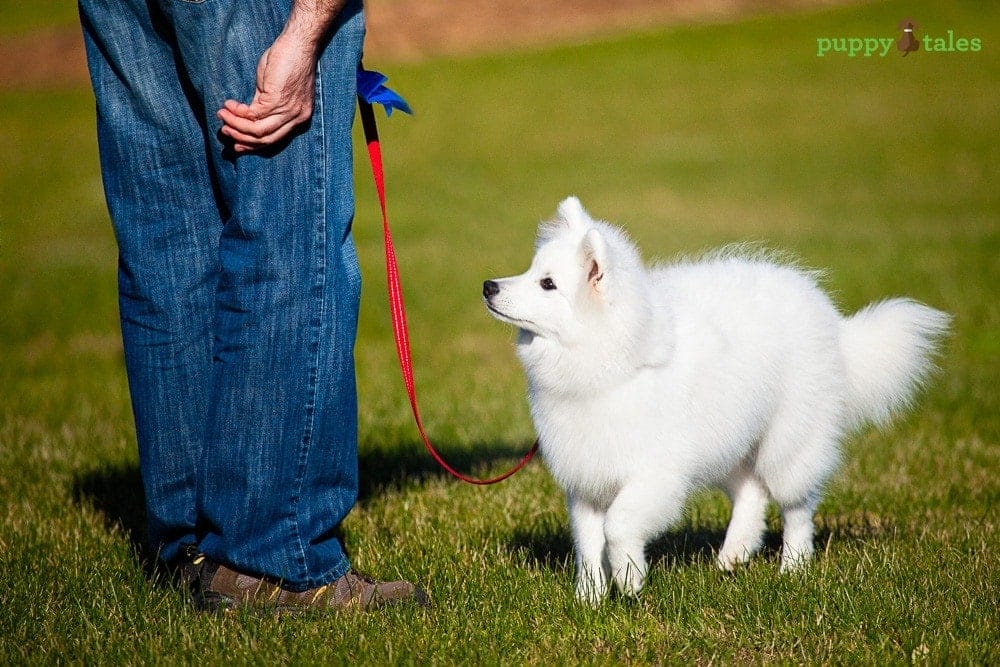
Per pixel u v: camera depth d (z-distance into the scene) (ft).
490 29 186.39
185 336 19.83
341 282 19.36
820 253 70.95
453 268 71.51
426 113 139.95
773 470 23.88
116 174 19.65
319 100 18.60
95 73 19.36
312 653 18.01
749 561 23.54
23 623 19.08
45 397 41.37
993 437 35.17
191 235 19.74
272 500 19.08
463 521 26.30
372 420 37.11
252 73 18.28
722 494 29.32
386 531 25.49
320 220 18.79
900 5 174.81
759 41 167.94
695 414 21.29
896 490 29.32
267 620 19.21
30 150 122.93
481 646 18.47
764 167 105.29
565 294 20.80
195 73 18.13
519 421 37.65
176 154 19.42
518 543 24.84
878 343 24.75
